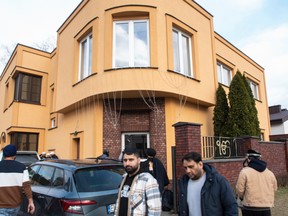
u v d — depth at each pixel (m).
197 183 3.01
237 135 11.11
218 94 12.00
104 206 4.27
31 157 11.01
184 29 10.96
